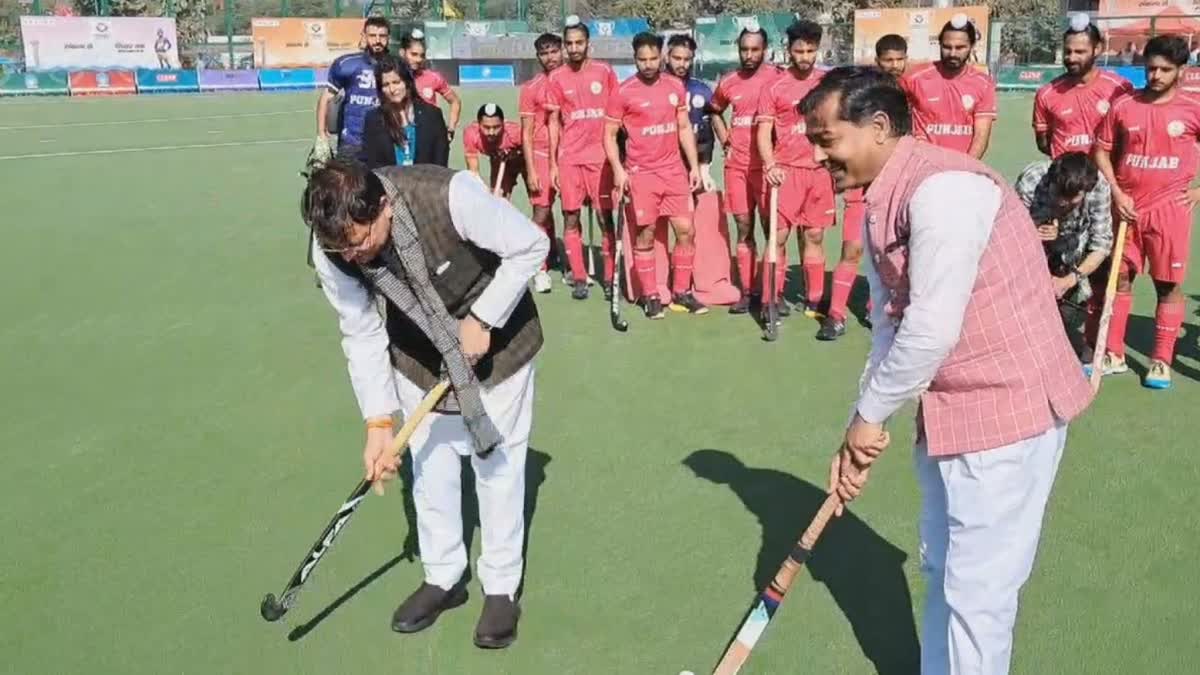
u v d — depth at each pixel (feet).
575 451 15.48
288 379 18.75
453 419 10.55
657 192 21.62
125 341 21.09
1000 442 7.98
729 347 20.22
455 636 11.17
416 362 10.44
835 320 20.62
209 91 102.99
